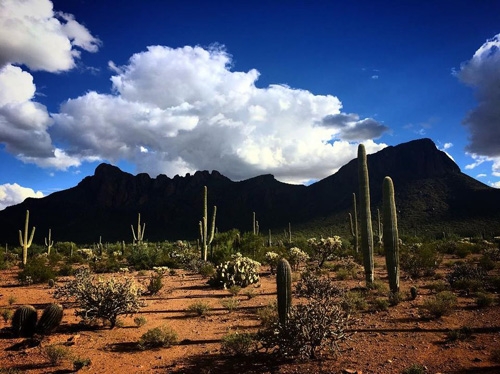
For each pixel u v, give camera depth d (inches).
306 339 277.4
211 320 427.2
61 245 2178.9
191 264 1013.2
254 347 311.4
